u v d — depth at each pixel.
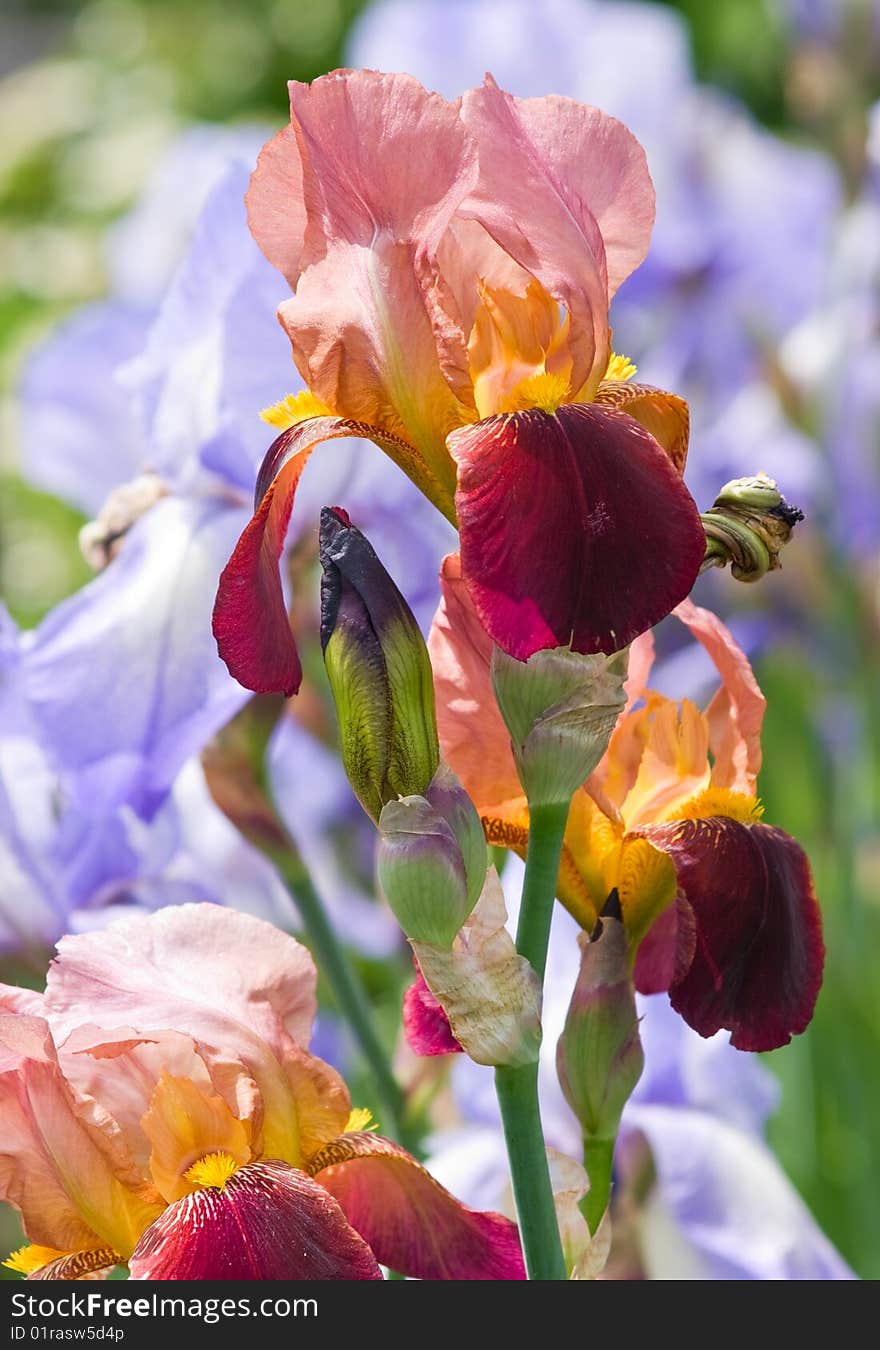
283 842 1.31
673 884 1.07
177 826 1.30
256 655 1.01
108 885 1.29
